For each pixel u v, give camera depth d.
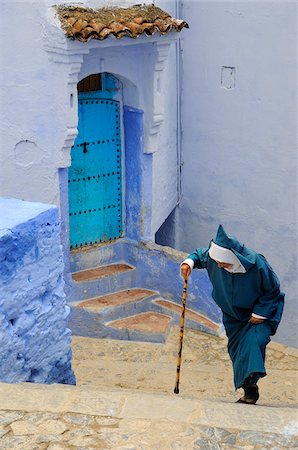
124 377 9.85
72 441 4.39
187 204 13.62
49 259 6.42
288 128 11.98
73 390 4.95
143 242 12.09
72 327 11.31
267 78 12.05
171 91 12.84
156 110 11.59
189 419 4.59
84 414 4.65
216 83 12.69
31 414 4.66
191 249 13.79
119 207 12.18
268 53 11.95
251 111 12.36
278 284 6.24
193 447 4.32
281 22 11.69
